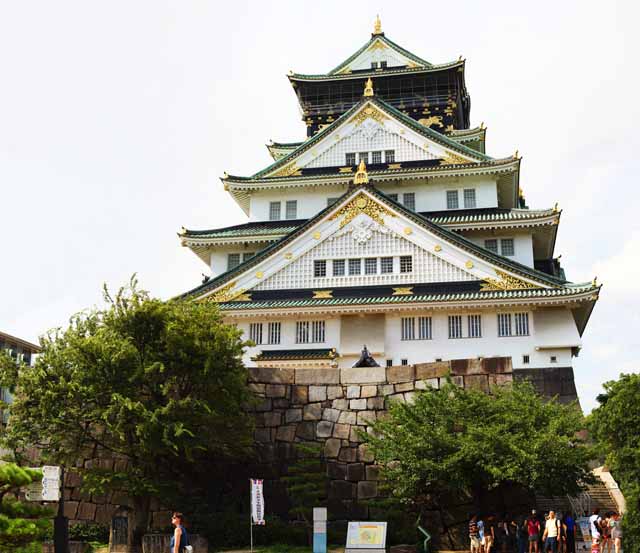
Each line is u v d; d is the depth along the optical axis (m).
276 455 36.16
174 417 30.61
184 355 31.55
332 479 35.41
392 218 53.75
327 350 51.19
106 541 33.88
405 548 30.25
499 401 31.77
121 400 30.12
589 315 55.50
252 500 27.00
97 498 35.00
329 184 61.38
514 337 50.31
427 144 62.34
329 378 37.03
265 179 62.31
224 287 54.00
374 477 35.09
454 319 51.38
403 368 36.38
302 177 61.62
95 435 33.41
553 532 28.73
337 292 52.97
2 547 21.80
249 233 59.22
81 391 30.67
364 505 34.72
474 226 56.62
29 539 22.42
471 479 30.31
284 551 30.67
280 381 37.12
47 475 23.12
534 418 30.45
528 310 50.53
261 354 50.88
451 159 61.53
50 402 30.84
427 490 32.12
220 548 31.73
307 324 52.38
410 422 31.22
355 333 51.75
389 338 51.50
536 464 28.08
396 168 61.81
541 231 57.81
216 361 32.16
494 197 59.91
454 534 32.69
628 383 31.89
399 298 51.00
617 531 29.67
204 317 33.59
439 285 51.91
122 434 30.25
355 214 54.22
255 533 32.84
